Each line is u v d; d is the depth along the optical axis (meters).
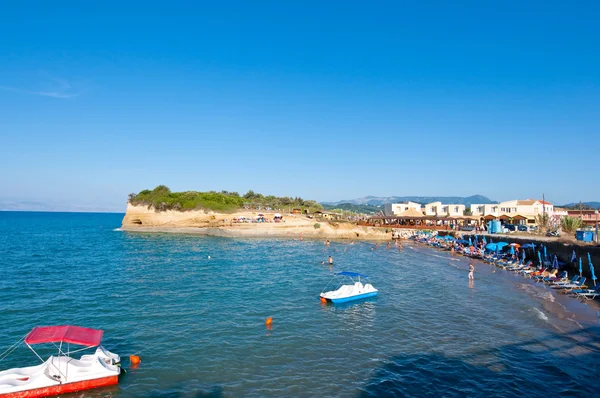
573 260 41.94
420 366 19.41
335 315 27.97
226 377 17.98
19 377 16.14
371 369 19.03
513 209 96.75
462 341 22.83
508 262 50.47
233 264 50.16
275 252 64.69
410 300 32.47
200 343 21.95
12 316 26.05
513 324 25.86
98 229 123.75
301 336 23.47
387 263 54.53
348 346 21.98
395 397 16.41
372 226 98.69
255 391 16.73
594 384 17.53
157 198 109.69
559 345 22.08
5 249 64.25
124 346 21.33
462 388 17.23
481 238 71.31
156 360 19.62
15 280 37.75
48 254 58.12
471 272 42.16
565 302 31.42
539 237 61.22
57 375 16.42
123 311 27.62
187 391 16.69
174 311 27.83
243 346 21.69
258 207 129.50
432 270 48.38
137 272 43.00
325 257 59.78
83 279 38.75
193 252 62.16
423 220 103.25
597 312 28.42
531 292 35.19
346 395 16.52
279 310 28.89
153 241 80.19
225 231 92.81
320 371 18.75
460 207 110.62
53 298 30.89
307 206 171.00
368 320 26.86
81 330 18.31
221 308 28.91
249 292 34.28
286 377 18.06
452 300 32.41
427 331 24.61
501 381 17.83
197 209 105.88
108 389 16.75
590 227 65.06
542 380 17.94
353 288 32.78
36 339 16.67
